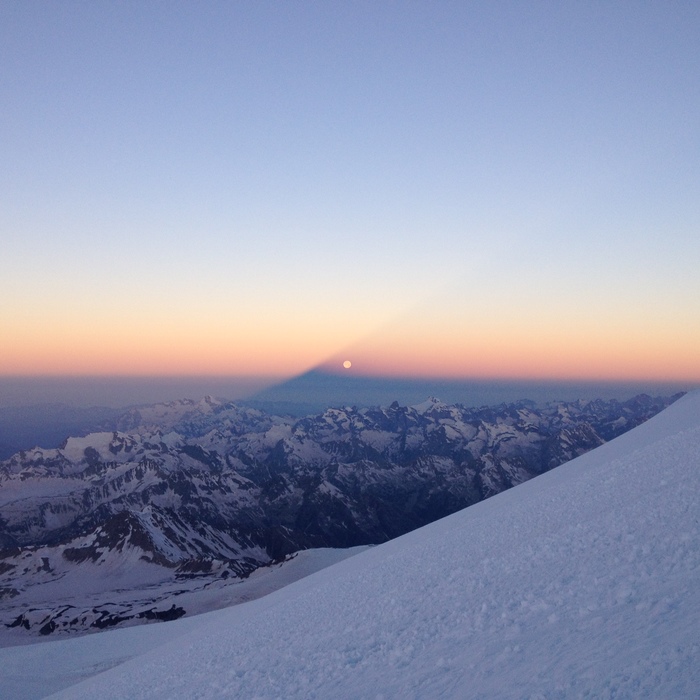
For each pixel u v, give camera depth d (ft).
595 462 161.89
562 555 51.65
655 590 33.04
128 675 96.94
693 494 53.83
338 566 162.30
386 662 41.73
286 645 62.95
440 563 76.69
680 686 21.08
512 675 29.27
